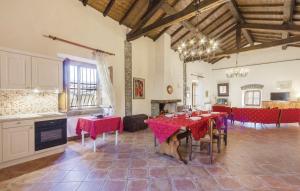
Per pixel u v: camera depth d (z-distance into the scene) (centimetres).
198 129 338
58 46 436
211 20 697
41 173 286
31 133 333
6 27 352
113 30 583
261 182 258
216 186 247
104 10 539
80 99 520
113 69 583
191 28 657
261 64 1020
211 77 1212
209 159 346
